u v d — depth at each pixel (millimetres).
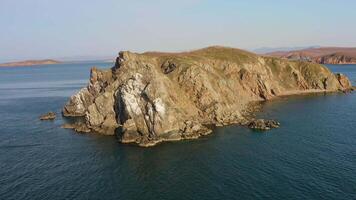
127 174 73375
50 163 81125
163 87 105875
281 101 163375
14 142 99750
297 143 92188
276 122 114875
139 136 99625
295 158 80250
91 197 62906
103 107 114375
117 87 118938
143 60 142750
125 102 104188
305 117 125000
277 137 98500
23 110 153125
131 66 135250
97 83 142125
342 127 108688
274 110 139750
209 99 123312
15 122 127312
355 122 115312
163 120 99375
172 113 101750
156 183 68438
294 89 191750
